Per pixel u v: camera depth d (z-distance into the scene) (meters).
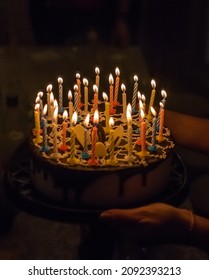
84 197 0.64
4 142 0.99
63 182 0.63
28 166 0.74
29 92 1.22
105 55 1.49
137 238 0.59
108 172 0.62
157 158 0.67
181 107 1.31
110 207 0.64
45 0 1.86
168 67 2.50
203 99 1.37
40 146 0.69
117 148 0.70
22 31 1.90
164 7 2.53
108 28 1.96
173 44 2.62
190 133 0.81
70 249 1.05
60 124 0.78
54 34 1.93
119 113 0.84
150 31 2.58
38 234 1.09
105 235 0.66
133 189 0.64
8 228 1.08
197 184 1.00
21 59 1.47
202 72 2.47
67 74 1.35
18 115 1.10
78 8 1.84
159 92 1.35
